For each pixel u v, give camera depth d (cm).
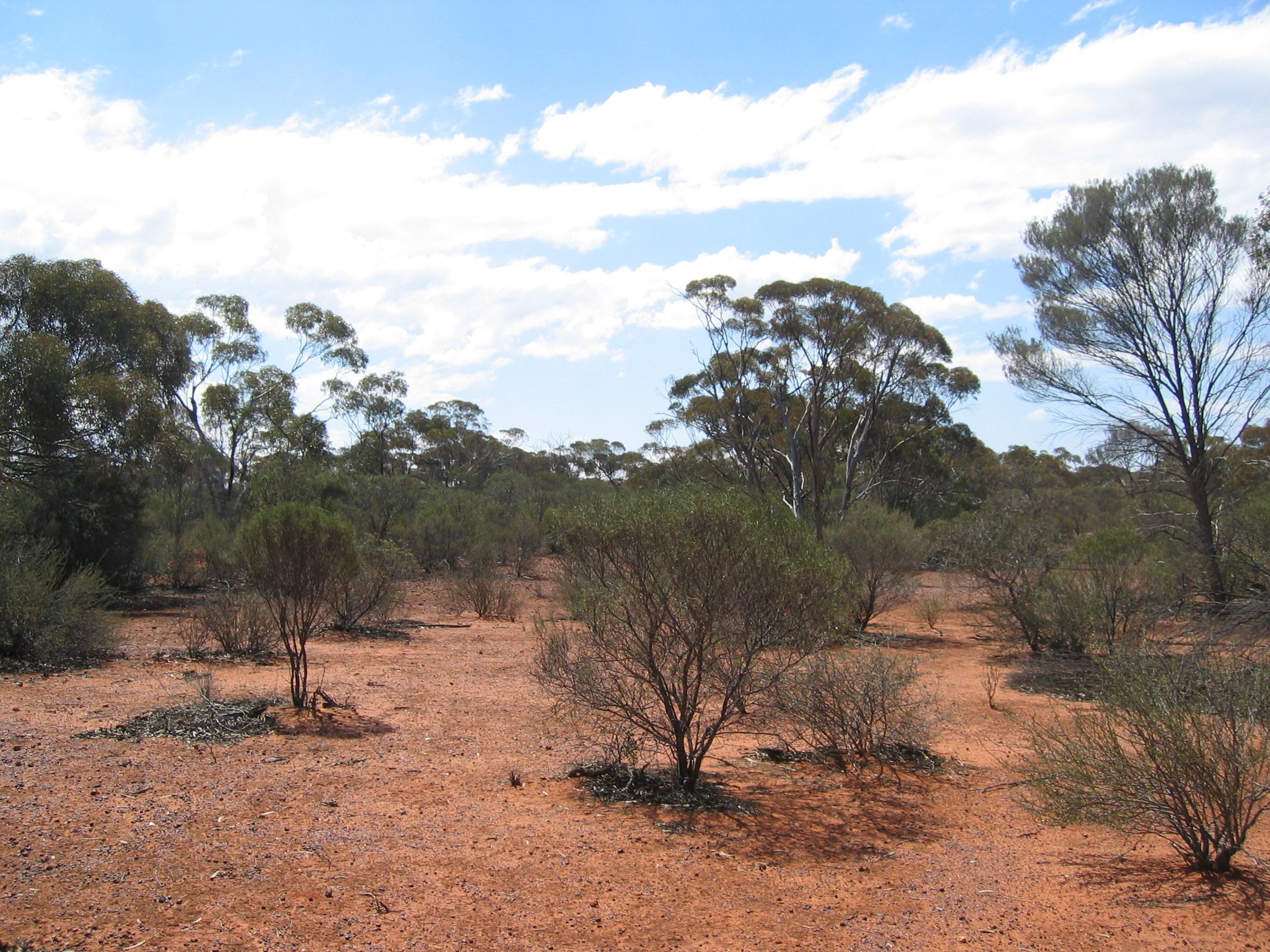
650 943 398
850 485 3338
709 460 3588
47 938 371
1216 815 499
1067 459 6391
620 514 625
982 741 860
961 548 1550
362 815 564
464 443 6506
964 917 439
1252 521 1513
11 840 480
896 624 1952
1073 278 1841
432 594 2456
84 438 2123
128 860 464
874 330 3086
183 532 2805
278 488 3044
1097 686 706
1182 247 1708
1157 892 471
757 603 611
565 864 495
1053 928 425
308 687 982
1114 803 517
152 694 928
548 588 2681
